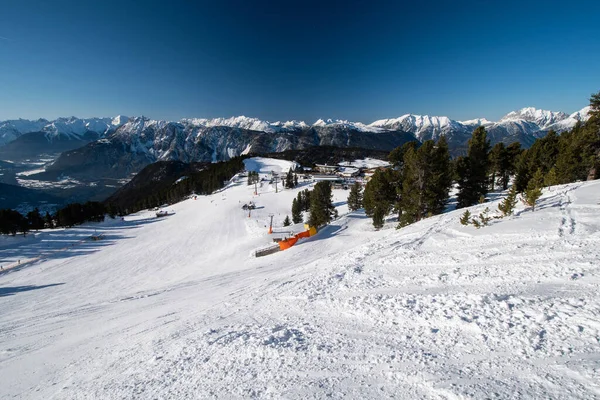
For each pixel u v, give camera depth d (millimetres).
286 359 5664
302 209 68250
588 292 6105
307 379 4922
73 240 57031
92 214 82500
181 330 8914
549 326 5141
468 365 4566
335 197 87500
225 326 8359
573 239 9719
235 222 66750
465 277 8508
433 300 7191
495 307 6160
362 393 4363
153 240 55406
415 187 28547
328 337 6344
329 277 11312
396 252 13000
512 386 3951
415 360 4949
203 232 59781
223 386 5180
